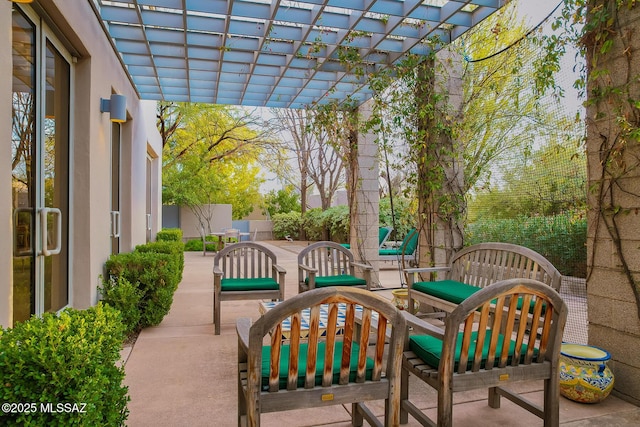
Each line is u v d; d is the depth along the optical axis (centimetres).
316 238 1569
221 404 239
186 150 1455
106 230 398
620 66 254
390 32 420
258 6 386
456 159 452
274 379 160
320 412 235
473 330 360
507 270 320
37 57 265
